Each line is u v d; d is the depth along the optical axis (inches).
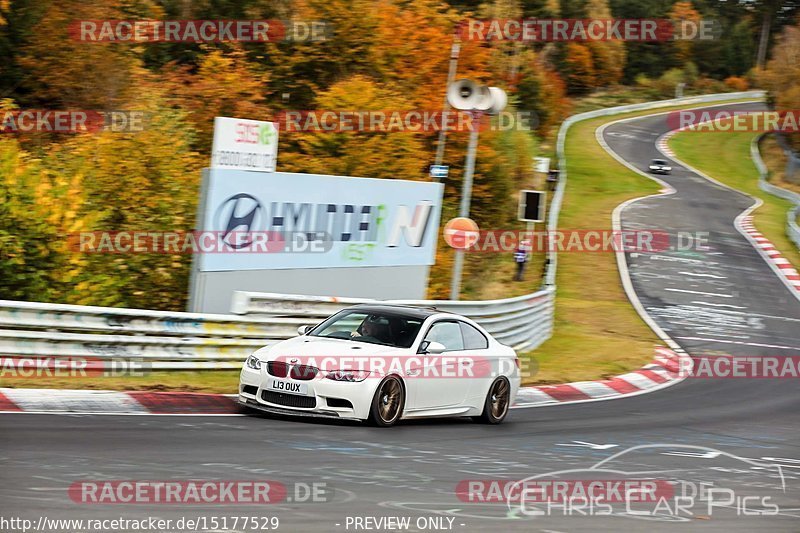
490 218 4537.4
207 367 1868.8
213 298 2031.3
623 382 2586.1
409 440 1355.8
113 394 1485.0
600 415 1947.6
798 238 6235.2
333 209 2342.5
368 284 2504.9
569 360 2839.6
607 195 7726.4
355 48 4345.5
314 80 4308.6
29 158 2425.0
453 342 1620.3
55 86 3457.2
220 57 4069.9
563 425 1739.7
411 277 2667.3
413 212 2637.8
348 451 1205.7
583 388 2386.8
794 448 1722.4
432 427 1537.9
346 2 4347.9
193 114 3565.5
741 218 7204.7
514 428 1641.2
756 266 5595.5
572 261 5211.6
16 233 2018.9
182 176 2492.6
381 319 1588.3
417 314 1610.5
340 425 1423.5
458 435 1471.5
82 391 1473.9
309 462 1105.4
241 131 2177.7
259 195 2111.2
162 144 2517.2
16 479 878.4
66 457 991.6
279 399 1434.5
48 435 1101.7
